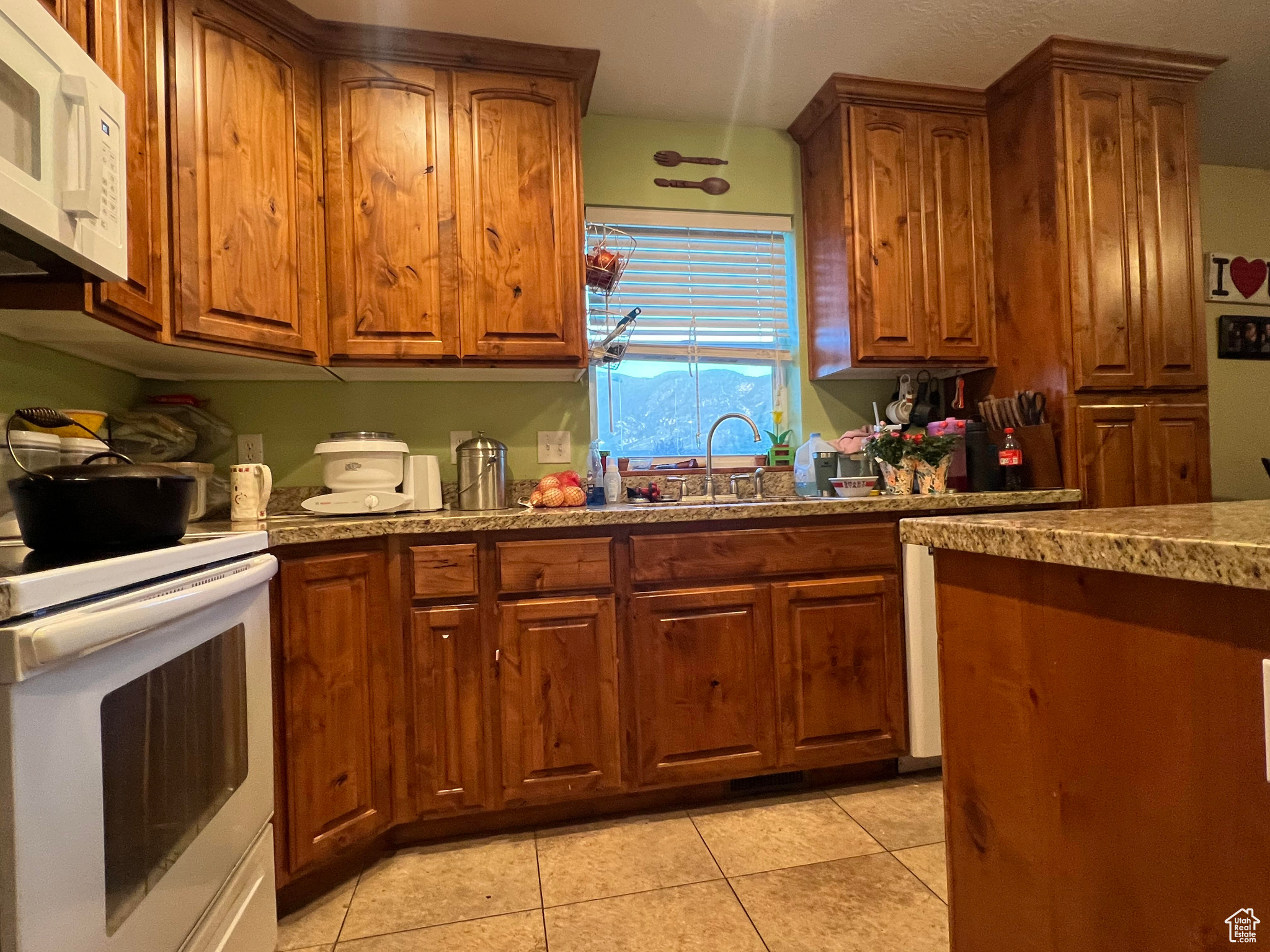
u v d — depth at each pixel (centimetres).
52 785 67
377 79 190
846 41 206
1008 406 226
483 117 197
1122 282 218
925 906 136
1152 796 54
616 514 170
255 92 171
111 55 128
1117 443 216
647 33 198
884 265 232
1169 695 53
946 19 198
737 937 128
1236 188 299
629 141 249
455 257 194
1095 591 60
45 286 122
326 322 188
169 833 91
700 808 181
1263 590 45
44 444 128
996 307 241
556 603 169
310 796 143
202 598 93
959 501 193
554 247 202
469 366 197
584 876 150
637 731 174
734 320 261
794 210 261
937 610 82
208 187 160
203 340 159
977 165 241
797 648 182
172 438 179
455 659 165
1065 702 63
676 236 258
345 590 153
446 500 224
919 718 188
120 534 92
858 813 176
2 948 62
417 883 150
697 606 177
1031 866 68
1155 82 223
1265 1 193
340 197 188
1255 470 295
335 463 176
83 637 67
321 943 131
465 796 164
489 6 182
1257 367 298
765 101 240
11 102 86
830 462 243
